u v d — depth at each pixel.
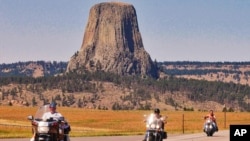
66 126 41.34
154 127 47.53
